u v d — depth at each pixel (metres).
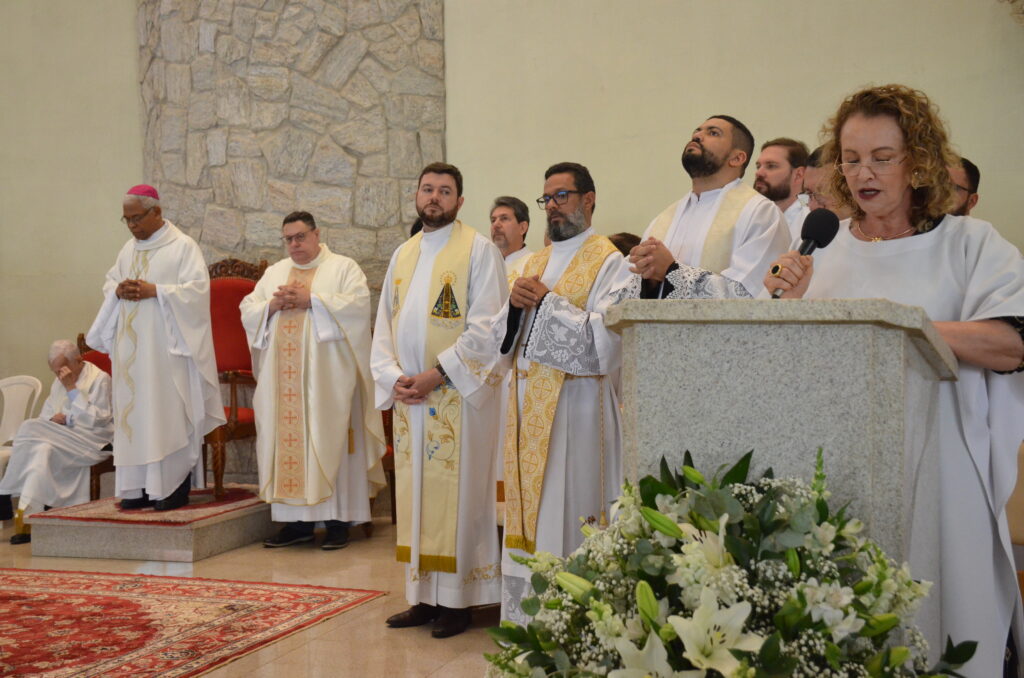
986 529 1.89
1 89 8.47
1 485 6.58
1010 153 5.18
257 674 3.48
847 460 1.39
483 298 4.24
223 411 6.27
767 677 1.25
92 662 3.58
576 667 1.44
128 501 6.04
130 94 8.58
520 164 7.00
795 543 1.33
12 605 4.48
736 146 3.33
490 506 4.20
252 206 7.50
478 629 4.13
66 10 8.62
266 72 7.52
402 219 7.36
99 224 8.57
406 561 4.19
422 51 7.34
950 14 5.37
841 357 1.40
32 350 8.38
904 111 1.88
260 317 5.98
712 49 6.21
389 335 4.43
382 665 3.60
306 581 5.01
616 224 6.57
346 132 7.41
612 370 3.45
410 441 4.17
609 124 6.62
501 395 4.84
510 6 7.06
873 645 1.38
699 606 1.33
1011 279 1.84
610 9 6.63
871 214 2.00
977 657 1.83
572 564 1.59
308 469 5.82
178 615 4.29
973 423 1.90
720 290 2.68
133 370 5.98
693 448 1.49
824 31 5.80
